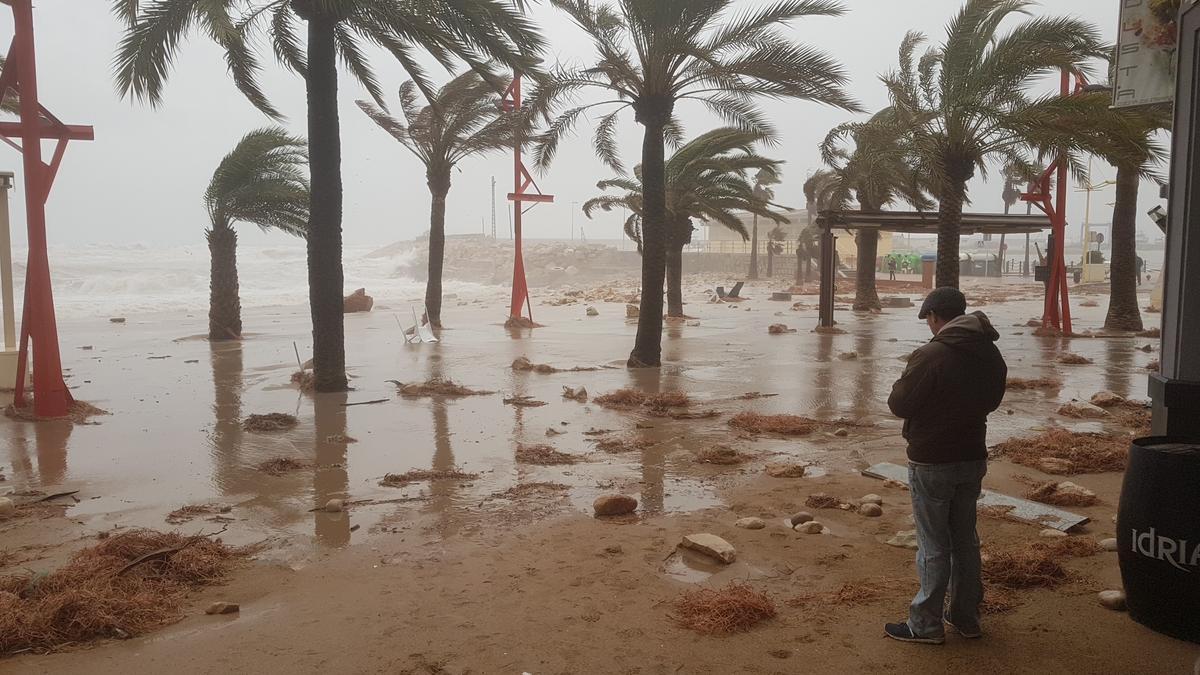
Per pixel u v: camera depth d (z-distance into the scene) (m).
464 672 3.88
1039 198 21.12
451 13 12.16
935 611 4.07
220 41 10.14
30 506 6.69
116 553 5.31
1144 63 6.34
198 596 4.82
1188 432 4.58
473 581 5.05
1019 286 52.75
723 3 14.36
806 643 4.15
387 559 5.44
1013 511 6.27
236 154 20.66
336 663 3.98
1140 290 43.72
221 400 11.98
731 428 9.80
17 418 10.46
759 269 73.69
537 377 14.24
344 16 12.50
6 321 12.62
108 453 8.61
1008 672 3.80
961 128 16.12
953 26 15.50
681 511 6.51
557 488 7.20
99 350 19.09
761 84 15.40
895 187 22.84
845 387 12.90
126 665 3.96
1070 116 14.44
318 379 12.77
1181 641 4.09
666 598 4.76
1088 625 4.29
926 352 3.97
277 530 6.08
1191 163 4.66
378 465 8.08
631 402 11.45
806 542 5.71
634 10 14.55
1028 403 11.34
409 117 24.11
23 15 10.22
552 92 16.41
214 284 21.27
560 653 4.08
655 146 15.40
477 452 8.62
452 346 19.50
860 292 31.78
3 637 4.12
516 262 25.05
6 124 10.42
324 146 12.52
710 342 20.00
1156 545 4.11
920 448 4.02
